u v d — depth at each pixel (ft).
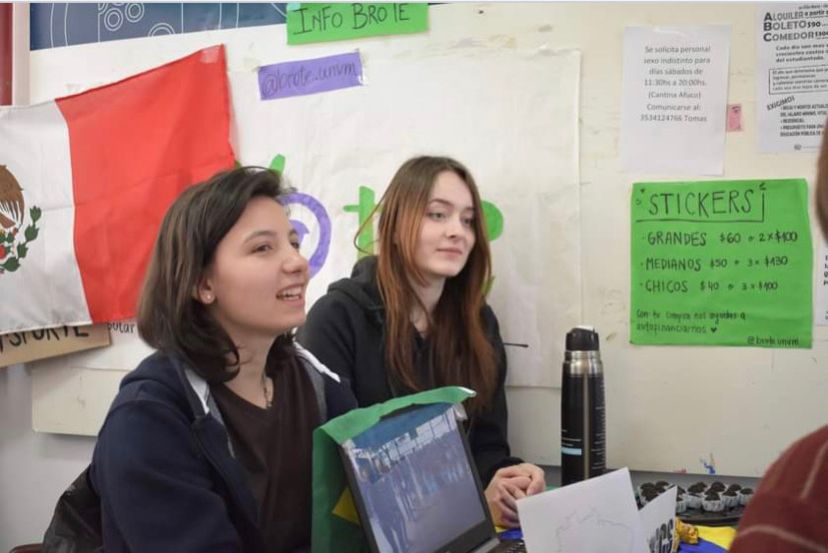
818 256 4.63
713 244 4.81
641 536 2.61
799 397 4.71
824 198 1.50
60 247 6.09
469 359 4.72
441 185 4.56
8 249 6.14
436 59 5.29
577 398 4.33
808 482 1.38
